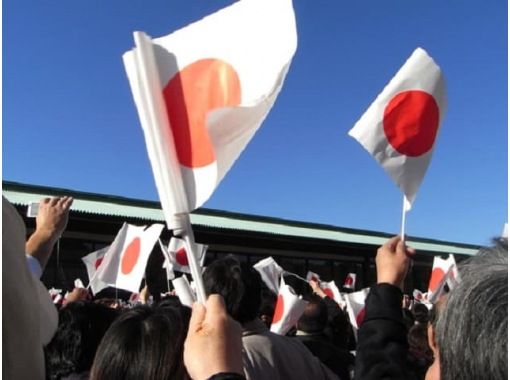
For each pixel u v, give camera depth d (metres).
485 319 1.16
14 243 1.49
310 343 3.78
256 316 2.74
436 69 2.40
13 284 1.43
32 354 1.47
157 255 11.02
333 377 2.76
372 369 1.82
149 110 1.61
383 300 1.90
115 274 6.18
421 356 3.59
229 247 20.83
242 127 1.59
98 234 17.55
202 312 1.39
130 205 21.92
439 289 7.01
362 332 1.88
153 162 1.61
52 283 16.31
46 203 2.90
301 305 4.93
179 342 1.90
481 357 1.15
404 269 1.98
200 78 1.67
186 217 1.58
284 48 1.62
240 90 1.65
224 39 1.69
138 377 1.85
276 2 1.66
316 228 29.41
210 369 1.28
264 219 27.28
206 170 1.60
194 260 1.55
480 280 1.21
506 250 1.28
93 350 2.86
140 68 1.61
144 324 1.93
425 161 2.36
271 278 8.76
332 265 25.05
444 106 2.43
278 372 2.52
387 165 2.31
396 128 2.33
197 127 1.63
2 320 1.40
